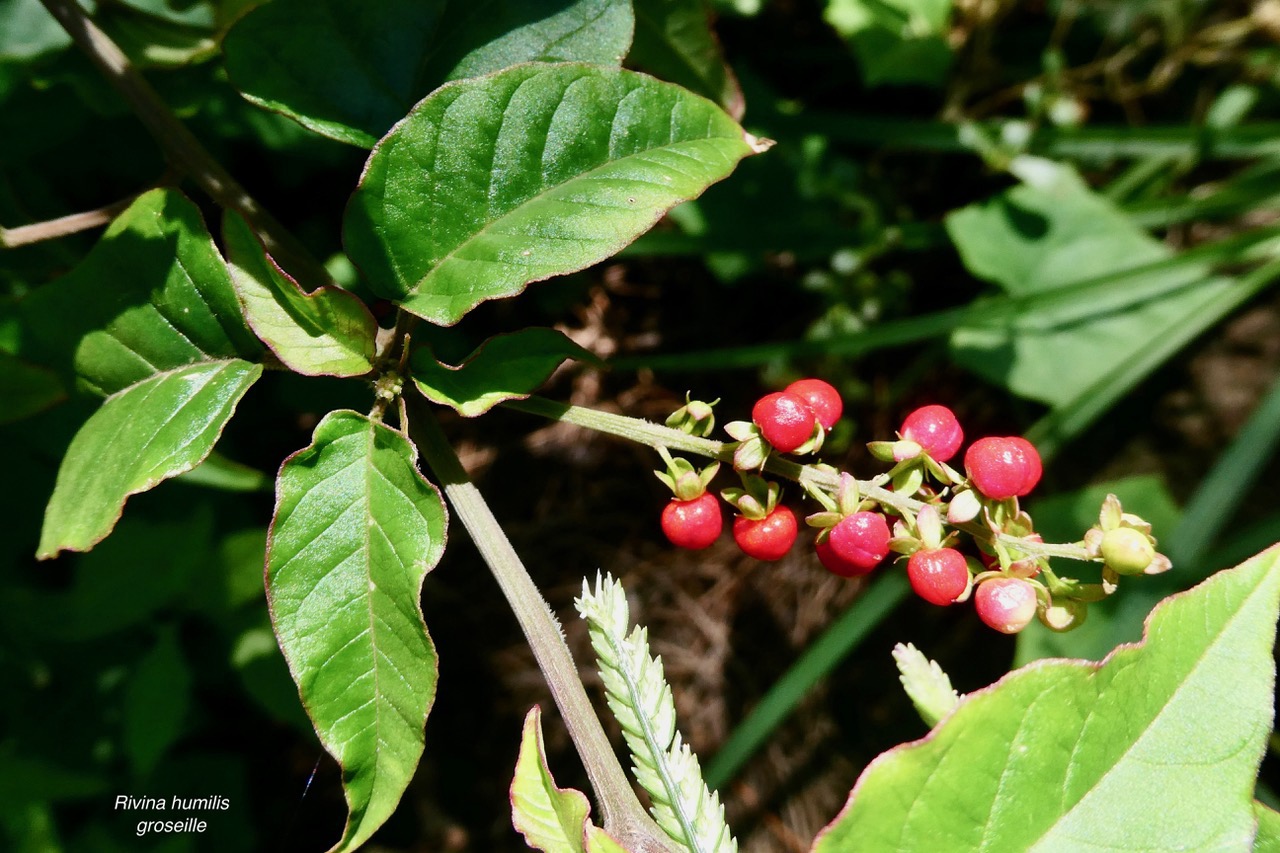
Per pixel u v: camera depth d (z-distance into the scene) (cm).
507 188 16
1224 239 27
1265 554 15
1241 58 29
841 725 31
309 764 30
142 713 22
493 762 31
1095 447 30
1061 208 28
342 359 16
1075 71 29
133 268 16
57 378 18
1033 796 14
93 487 16
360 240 16
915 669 16
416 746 16
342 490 16
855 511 16
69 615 22
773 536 16
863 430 29
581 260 16
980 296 29
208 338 16
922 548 16
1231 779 14
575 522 30
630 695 16
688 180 16
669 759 16
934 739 14
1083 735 14
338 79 17
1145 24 28
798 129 26
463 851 31
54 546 16
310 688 16
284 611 16
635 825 16
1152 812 14
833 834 14
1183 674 15
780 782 31
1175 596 15
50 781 23
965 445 30
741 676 31
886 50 25
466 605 30
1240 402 30
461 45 17
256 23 17
